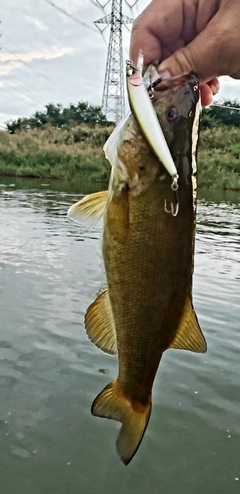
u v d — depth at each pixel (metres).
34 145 6.95
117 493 0.64
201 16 0.40
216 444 0.74
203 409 0.82
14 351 0.99
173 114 0.35
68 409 0.80
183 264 0.37
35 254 1.79
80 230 2.32
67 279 1.47
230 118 7.43
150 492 0.64
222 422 0.79
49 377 0.90
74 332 1.09
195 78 0.36
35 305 1.24
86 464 0.69
